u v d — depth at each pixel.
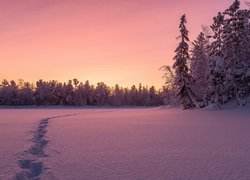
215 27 42.53
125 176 7.93
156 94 156.50
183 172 8.27
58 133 18.48
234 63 41.09
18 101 136.75
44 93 138.75
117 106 147.50
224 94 41.25
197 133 17.36
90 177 7.84
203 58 50.75
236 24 41.19
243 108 38.31
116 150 11.99
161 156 10.62
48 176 7.81
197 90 49.97
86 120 31.34
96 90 150.00
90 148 12.55
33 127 23.06
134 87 157.88
